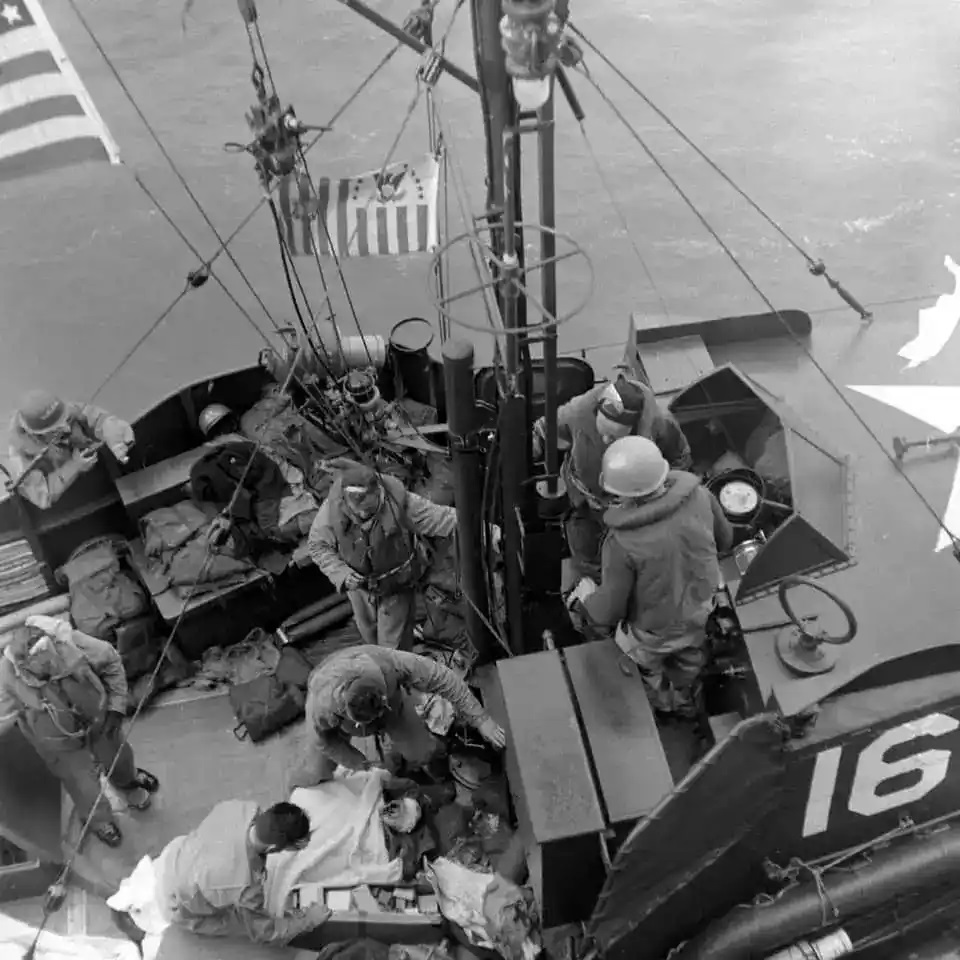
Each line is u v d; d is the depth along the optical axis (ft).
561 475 21.20
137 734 24.58
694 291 46.47
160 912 20.67
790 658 18.62
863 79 54.95
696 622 18.12
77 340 46.26
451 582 25.13
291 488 25.99
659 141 52.26
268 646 25.82
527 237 48.14
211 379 27.71
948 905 17.08
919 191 49.85
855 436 22.18
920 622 18.93
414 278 46.96
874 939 17.01
